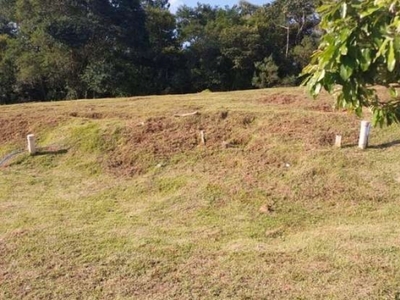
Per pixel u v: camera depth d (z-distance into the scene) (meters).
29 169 9.66
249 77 31.77
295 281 4.40
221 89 31.55
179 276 4.64
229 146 9.62
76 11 27.72
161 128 10.73
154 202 7.51
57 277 4.71
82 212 7.09
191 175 8.48
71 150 10.32
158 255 5.20
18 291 4.43
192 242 5.62
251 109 11.73
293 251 5.15
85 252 5.34
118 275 4.71
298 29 34.22
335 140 8.93
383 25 1.63
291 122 10.37
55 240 5.75
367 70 1.79
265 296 4.15
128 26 29.36
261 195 7.27
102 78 26.44
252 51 31.45
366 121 8.63
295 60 32.09
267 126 10.33
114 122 11.38
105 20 28.06
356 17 1.69
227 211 6.86
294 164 8.37
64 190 8.35
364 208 6.57
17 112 13.26
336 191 7.16
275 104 12.80
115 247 5.48
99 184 8.62
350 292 4.12
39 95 27.91
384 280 4.29
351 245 5.16
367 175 7.56
